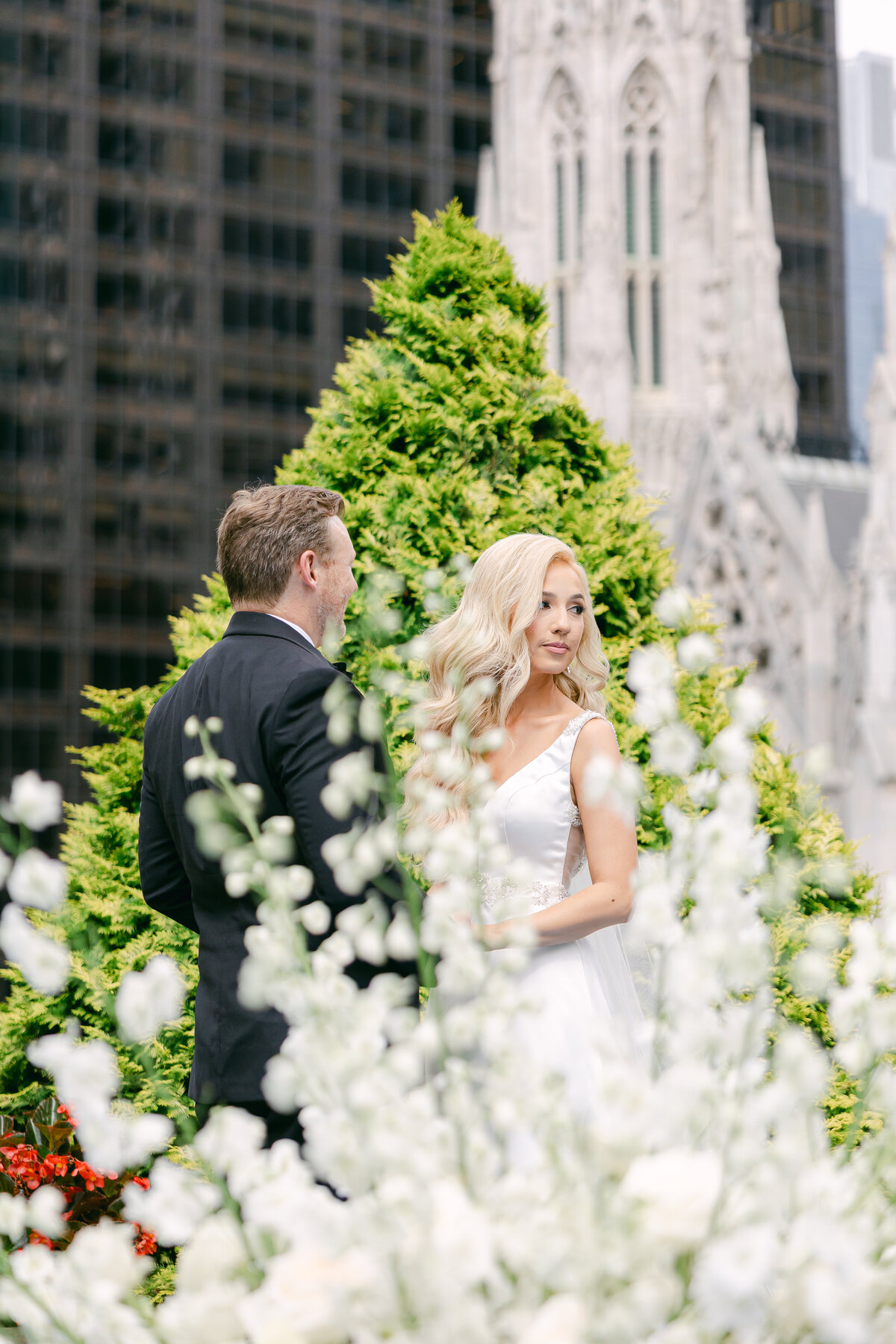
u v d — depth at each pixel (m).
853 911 5.15
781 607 32.97
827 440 69.62
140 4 57.59
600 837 3.42
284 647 3.19
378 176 61.97
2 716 51.97
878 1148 1.74
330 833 2.85
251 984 1.73
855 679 30.86
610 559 5.47
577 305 35.94
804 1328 1.53
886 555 30.00
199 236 57.81
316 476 5.63
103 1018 5.38
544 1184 1.63
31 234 54.91
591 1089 2.41
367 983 2.73
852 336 134.75
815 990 1.86
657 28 36.81
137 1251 4.07
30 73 55.34
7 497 53.28
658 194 37.41
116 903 5.57
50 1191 1.68
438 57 63.59
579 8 35.91
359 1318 1.51
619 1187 1.57
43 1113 5.01
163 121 57.62
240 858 1.88
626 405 34.50
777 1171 1.63
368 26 62.19
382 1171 1.62
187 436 56.62
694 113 37.09
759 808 5.12
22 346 54.28
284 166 59.94
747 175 38.84
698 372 36.84
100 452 55.03
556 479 5.65
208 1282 1.59
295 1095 1.75
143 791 3.46
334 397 5.93
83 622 53.75
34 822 1.66
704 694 5.23
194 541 56.09
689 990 1.74
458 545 5.21
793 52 72.00
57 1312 1.62
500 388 5.64
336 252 60.59
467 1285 1.48
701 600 5.78
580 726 3.67
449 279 5.90
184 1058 4.79
